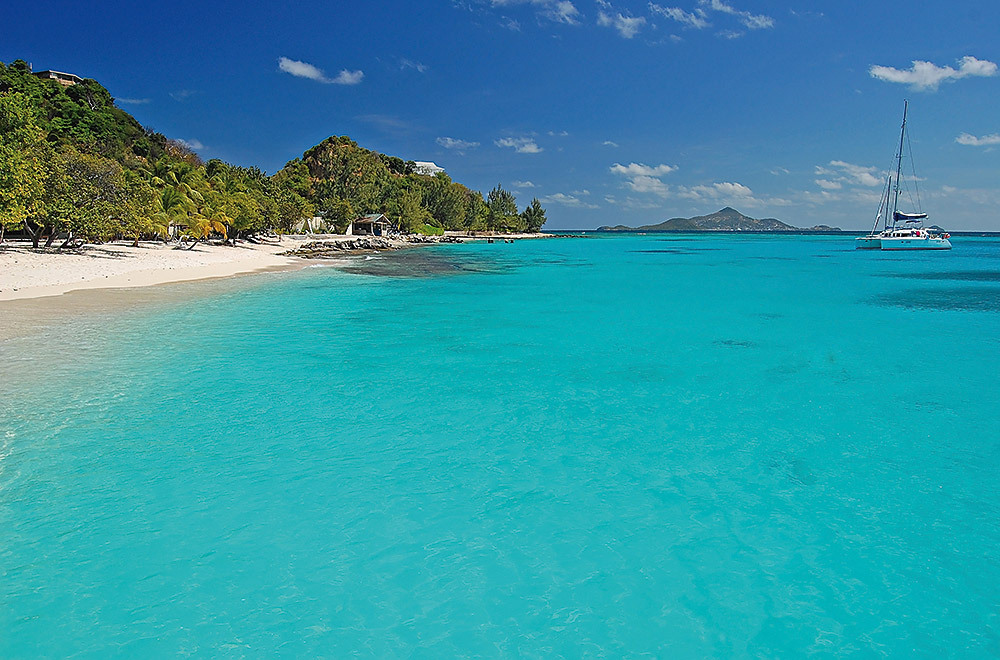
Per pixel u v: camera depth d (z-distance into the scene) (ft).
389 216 397.80
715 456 32.30
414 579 21.20
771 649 18.11
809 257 255.70
